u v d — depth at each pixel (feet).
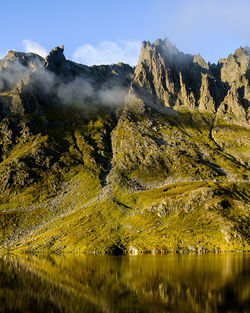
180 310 225.97
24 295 244.01
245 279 322.34
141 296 266.36
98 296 265.75
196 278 332.80
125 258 586.86
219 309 228.84
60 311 216.95
